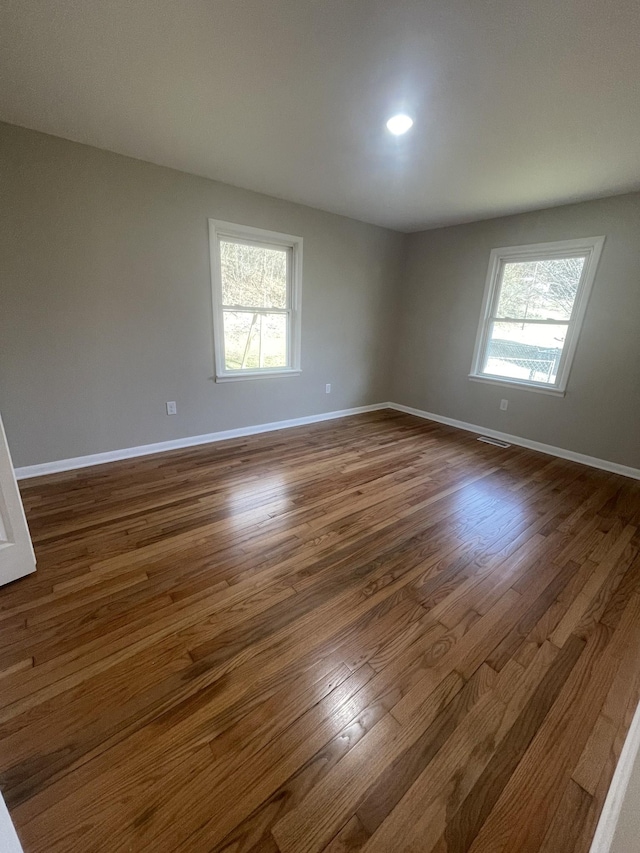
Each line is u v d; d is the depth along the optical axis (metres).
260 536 2.08
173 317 3.11
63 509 2.30
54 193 2.41
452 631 1.49
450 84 1.70
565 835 0.89
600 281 3.16
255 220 3.34
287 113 2.01
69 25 1.40
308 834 0.87
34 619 1.46
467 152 2.37
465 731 1.11
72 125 2.20
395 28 1.38
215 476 2.84
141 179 2.71
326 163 2.64
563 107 1.83
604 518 2.42
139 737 1.06
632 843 0.64
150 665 1.29
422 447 3.70
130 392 3.04
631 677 1.31
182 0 1.29
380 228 4.40
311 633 1.45
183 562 1.83
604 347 3.21
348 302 4.37
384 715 1.15
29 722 1.09
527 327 3.78
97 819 0.88
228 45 1.51
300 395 4.25
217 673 1.27
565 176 2.65
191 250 3.06
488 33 1.38
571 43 1.41
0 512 1.57
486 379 4.12
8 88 1.83
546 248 3.46
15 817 0.88
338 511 2.39
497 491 2.78
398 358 5.12
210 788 0.95
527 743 1.09
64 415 2.77
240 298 3.54
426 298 4.62
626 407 3.14
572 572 1.87
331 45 1.49
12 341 2.46
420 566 1.88
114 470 2.88
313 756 1.03
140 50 1.54
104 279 2.72
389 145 2.33
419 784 0.98
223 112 2.01
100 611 1.51
